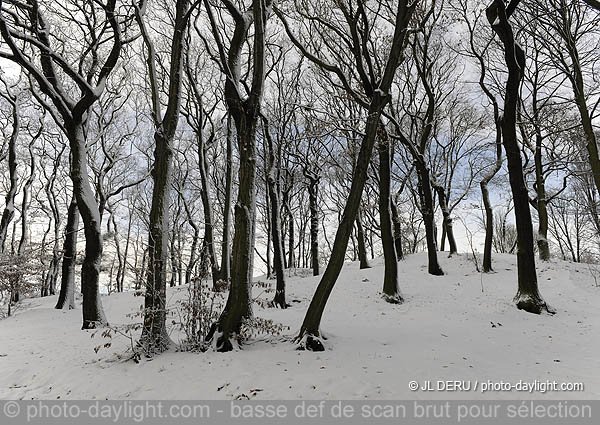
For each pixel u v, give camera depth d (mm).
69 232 17062
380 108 8547
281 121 21047
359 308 13469
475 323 10969
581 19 15602
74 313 15492
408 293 15250
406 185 26031
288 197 27641
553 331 9930
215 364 6699
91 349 8719
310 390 5527
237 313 7727
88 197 12094
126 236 34406
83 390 5984
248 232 8000
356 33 11844
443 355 7219
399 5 8938
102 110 18812
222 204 28969
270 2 8500
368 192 26188
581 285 14695
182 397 5496
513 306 12633
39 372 7047
